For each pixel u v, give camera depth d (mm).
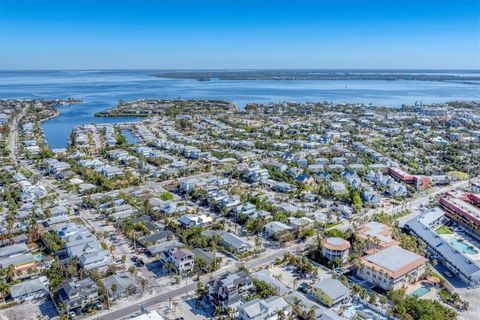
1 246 114750
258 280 94562
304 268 103188
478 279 100188
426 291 96938
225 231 125688
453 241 128375
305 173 186500
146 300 91312
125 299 91500
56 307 88000
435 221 138500
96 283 92875
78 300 86438
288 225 130375
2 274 98312
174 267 102812
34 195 153875
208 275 102375
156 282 98625
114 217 135375
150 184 177875
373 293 94875
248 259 111312
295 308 87562
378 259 102625
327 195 163000
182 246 110812
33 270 102000
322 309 85688
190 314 86312
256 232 128250
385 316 86688
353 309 89312
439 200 154875
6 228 124188
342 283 96312
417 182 177250
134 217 135375
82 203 150750
